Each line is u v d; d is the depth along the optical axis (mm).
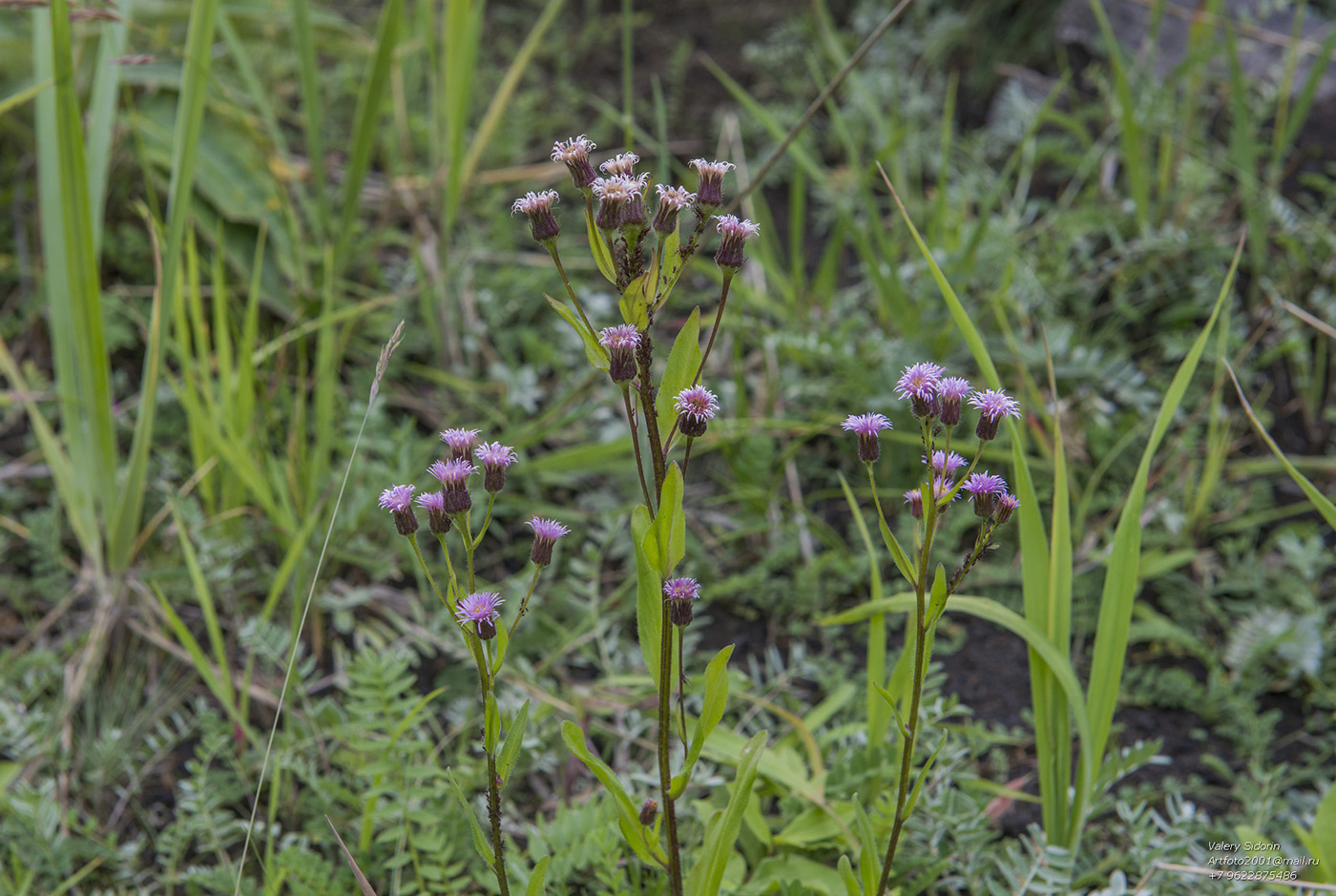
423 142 3838
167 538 2707
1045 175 3984
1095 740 1860
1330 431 3109
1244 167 3309
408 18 4043
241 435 2590
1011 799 2166
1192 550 2777
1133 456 2947
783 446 3076
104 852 2049
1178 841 1908
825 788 1931
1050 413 2881
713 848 1396
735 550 2877
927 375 1329
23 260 3299
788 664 2584
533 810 2223
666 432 1342
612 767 2312
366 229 3609
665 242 1287
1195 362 1742
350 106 3984
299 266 3119
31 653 2512
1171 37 4223
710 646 2643
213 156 3273
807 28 4453
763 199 3758
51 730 2283
